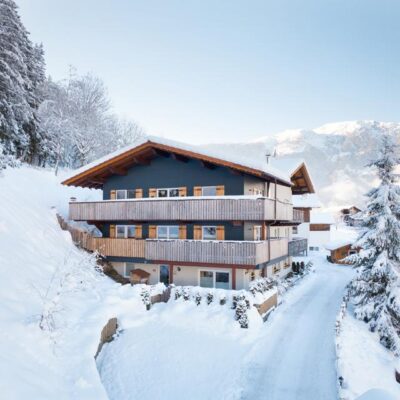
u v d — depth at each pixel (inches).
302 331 622.5
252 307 639.8
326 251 1974.7
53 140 1472.7
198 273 828.6
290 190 1163.3
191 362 483.5
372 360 552.1
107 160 874.8
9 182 934.4
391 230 718.5
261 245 754.2
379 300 715.4
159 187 900.0
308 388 432.8
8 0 1279.5
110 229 941.8
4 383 273.4
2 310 397.4
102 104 1788.9
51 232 784.3
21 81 1214.9
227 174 830.5
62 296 519.5
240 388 428.1
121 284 754.8
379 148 766.5
